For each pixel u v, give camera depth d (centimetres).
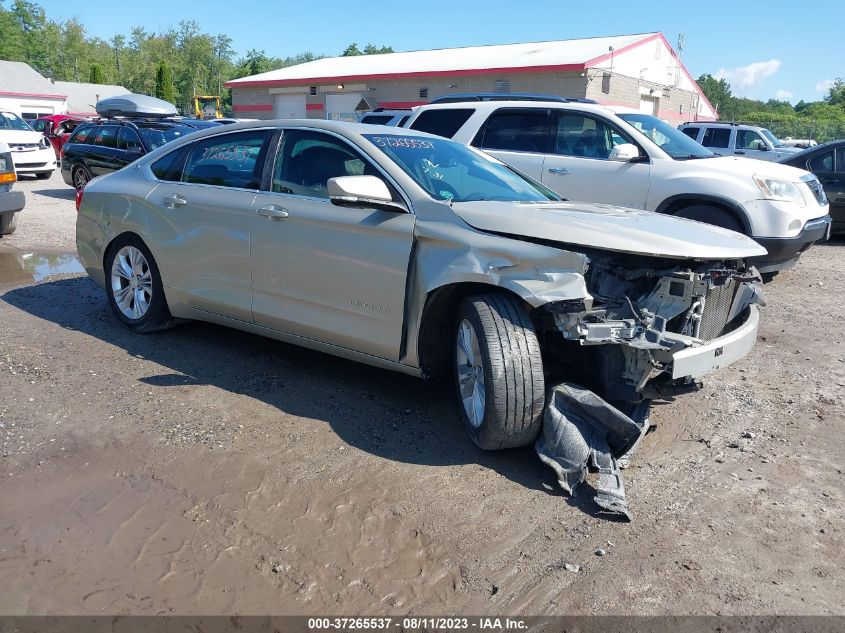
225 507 321
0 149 889
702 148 848
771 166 801
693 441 405
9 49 8531
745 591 276
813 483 360
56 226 1084
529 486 347
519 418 351
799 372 525
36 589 265
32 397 427
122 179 562
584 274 356
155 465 354
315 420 412
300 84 3256
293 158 460
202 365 491
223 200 480
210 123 1485
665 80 3119
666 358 337
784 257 751
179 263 508
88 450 367
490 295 365
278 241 446
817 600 272
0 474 340
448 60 3072
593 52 2659
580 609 265
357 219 411
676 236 369
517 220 370
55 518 308
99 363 488
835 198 1115
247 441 383
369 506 326
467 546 300
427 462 368
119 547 291
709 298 390
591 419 359
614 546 302
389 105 3027
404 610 263
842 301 748
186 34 9044
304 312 442
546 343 391
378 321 407
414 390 462
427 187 412
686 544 305
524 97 955
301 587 272
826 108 5959
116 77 9775
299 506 324
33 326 563
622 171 788
